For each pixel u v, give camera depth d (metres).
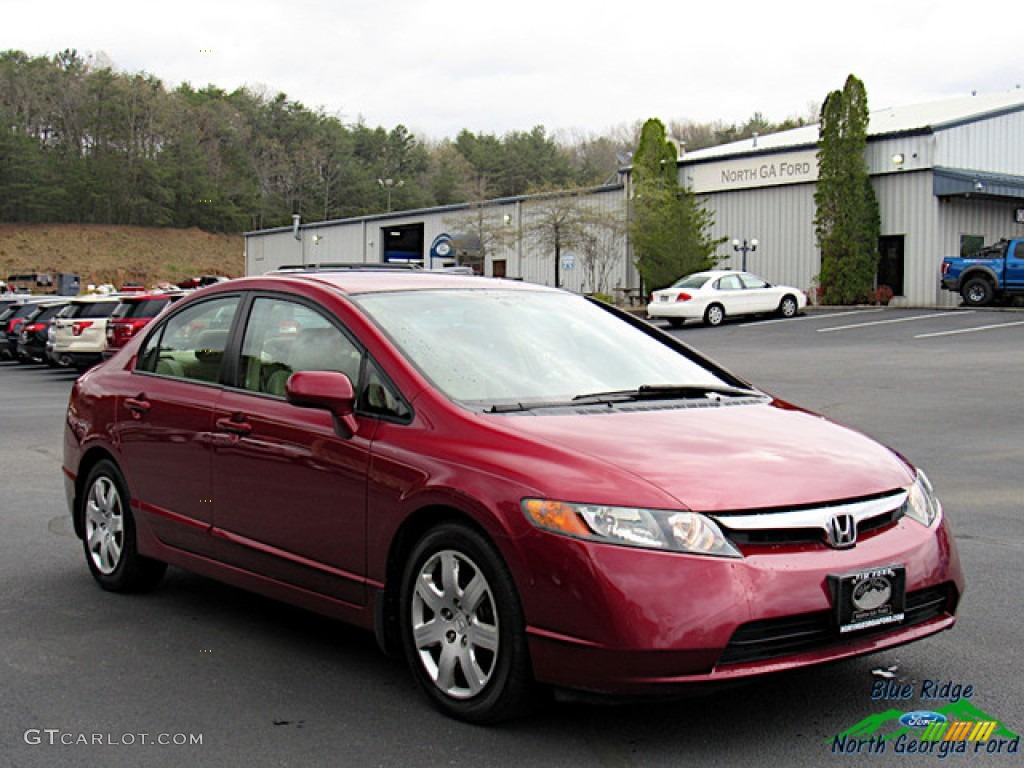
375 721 4.09
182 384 5.53
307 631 5.30
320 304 4.98
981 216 36.97
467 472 3.96
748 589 3.56
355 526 4.38
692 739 3.88
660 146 42.97
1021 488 9.01
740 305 34.53
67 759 3.77
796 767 3.64
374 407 4.48
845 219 36.91
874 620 3.77
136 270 115.12
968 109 44.06
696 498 3.66
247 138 138.25
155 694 4.41
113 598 5.92
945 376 18.47
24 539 7.41
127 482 5.80
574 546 3.62
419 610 4.19
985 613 5.45
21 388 22.17
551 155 147.00
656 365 5.14
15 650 5.00
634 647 3.52
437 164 151.88
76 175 123.19
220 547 5.13
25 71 132.00
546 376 4.72
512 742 3.86
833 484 3.87
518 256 50.09
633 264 44.94
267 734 3.98
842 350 24.41
